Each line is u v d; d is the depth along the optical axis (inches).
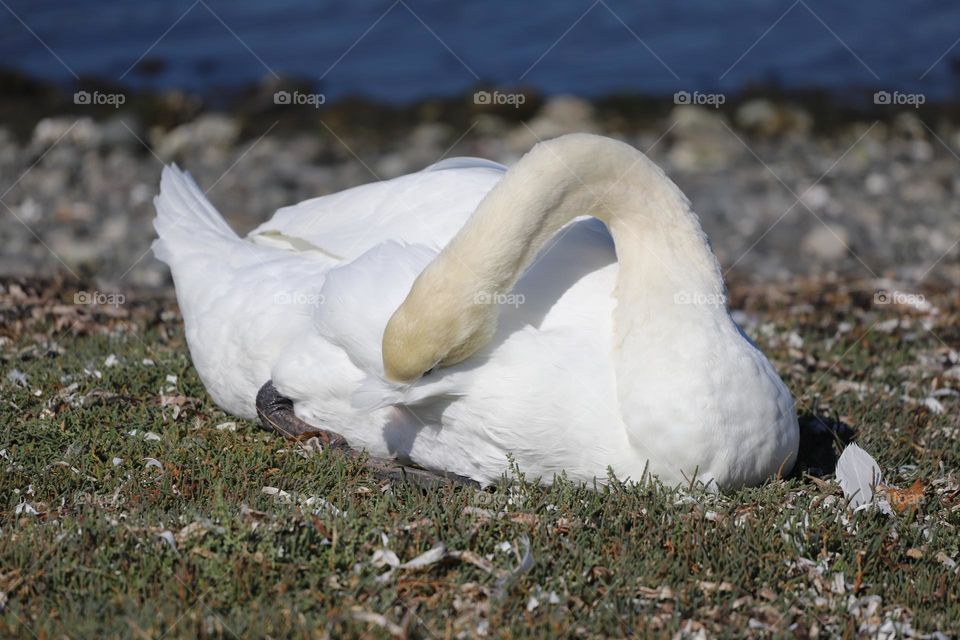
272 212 1036.5
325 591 336.5
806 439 485.1
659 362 390.6
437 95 1512.1
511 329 405.1
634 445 396.2
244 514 366.9
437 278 386.0
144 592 333.7
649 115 1401.3
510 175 389.7
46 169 1154.0
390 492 401.4
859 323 689.6
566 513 391.2
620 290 403.9
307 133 1359.5
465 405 409.1
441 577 349.1
